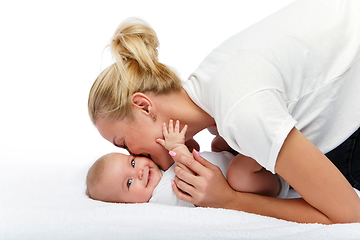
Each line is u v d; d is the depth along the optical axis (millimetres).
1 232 1128
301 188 1167
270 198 1327
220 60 1305
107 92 1391
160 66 1425
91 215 1220
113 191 1455
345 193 1148
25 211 1213
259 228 1133
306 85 1320
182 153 1336
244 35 1358
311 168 1127
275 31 1314
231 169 1367
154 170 1509
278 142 1103
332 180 1134
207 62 1387
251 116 1117
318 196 1157
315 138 1395
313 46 1299
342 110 1391
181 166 1348
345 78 1333
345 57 1326
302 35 1302
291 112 1324
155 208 1262
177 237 1080
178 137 1371
